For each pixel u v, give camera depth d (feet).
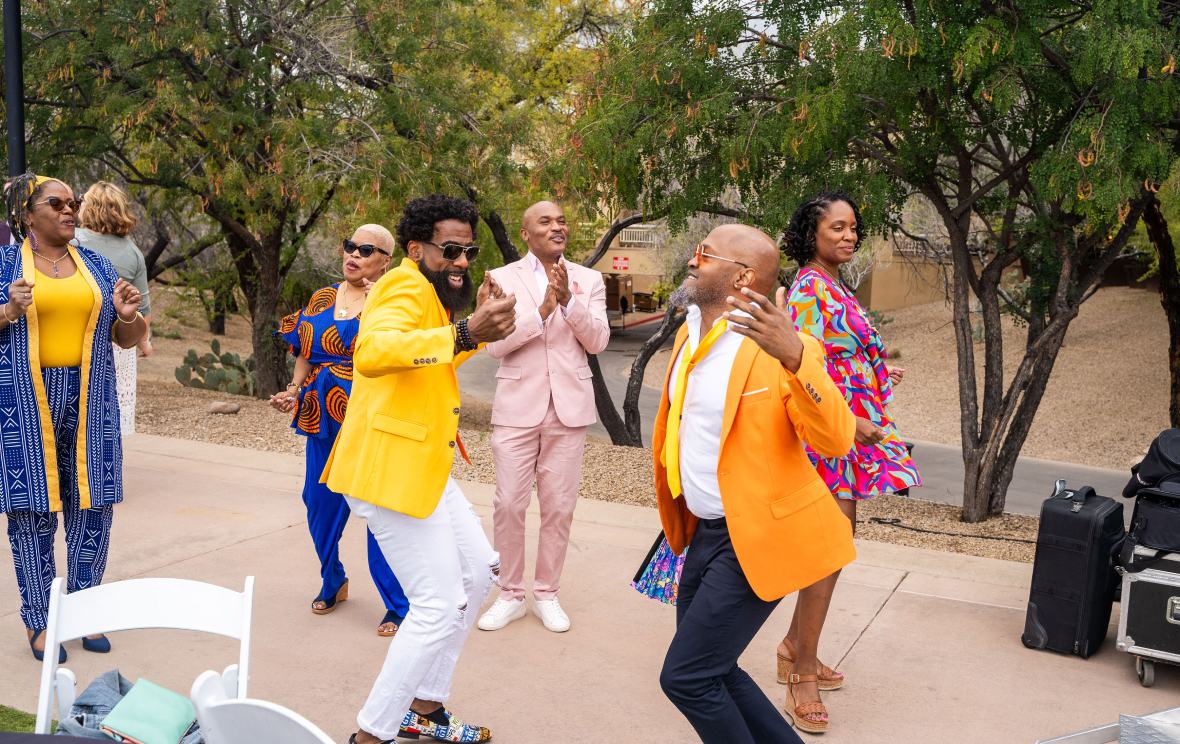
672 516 9.18
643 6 24.39
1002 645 12.80
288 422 29.63
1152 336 82.74
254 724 5.17
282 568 15.48
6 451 11.18
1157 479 11.96
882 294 109.81
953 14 18.69
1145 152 18.20
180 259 59.62
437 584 8.91
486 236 49.80
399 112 36.68
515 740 10.12
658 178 26.02
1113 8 17.47
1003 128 21.63
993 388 22.75
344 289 13.48
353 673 11.69
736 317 7.38
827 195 11.14
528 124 39.19
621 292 130.11
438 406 8.90
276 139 35.83
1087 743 9.68
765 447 8.17
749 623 8.26
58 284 11.35
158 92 33.45
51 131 38.32
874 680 11.69
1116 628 13.60
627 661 12.26
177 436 26.37
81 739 5.81
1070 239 23.34
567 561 16.31
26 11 34.78
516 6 47.39
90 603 7.38
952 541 18.45
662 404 9.06
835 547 8.31
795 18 22.35
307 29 36.35
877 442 10.23
